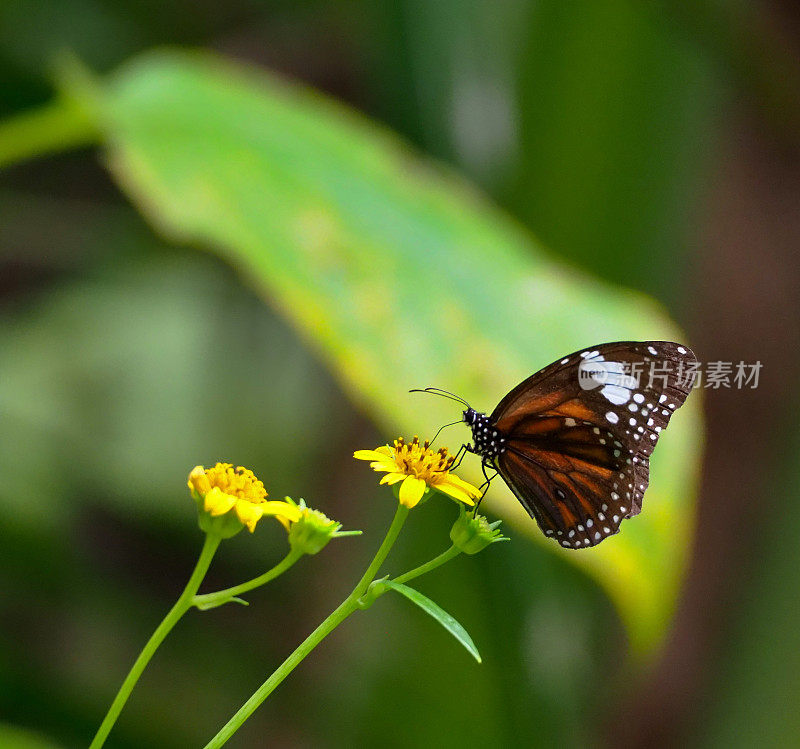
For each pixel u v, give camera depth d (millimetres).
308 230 1095
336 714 1186
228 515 962
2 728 1031
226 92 1135
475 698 1160
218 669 1362
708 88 1222
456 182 1169
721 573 1447
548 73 1205
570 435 1014
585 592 1183
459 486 978
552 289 1102
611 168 1209
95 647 1322
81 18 1428
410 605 1165
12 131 1110
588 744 1197
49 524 1353
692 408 1067
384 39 1212
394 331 1074
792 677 1158
